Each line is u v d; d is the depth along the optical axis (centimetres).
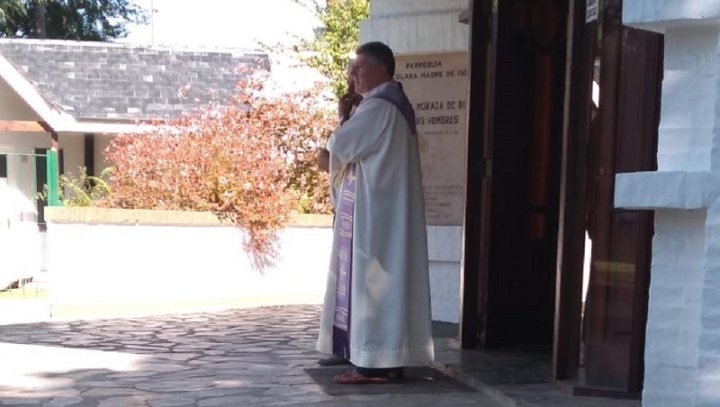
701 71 209
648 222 471
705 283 202
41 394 523
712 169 201
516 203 661
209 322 853
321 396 515
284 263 1064
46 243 1209
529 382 534
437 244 800
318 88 1288
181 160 1057
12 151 1576
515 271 665
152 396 517
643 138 473
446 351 644
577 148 504
